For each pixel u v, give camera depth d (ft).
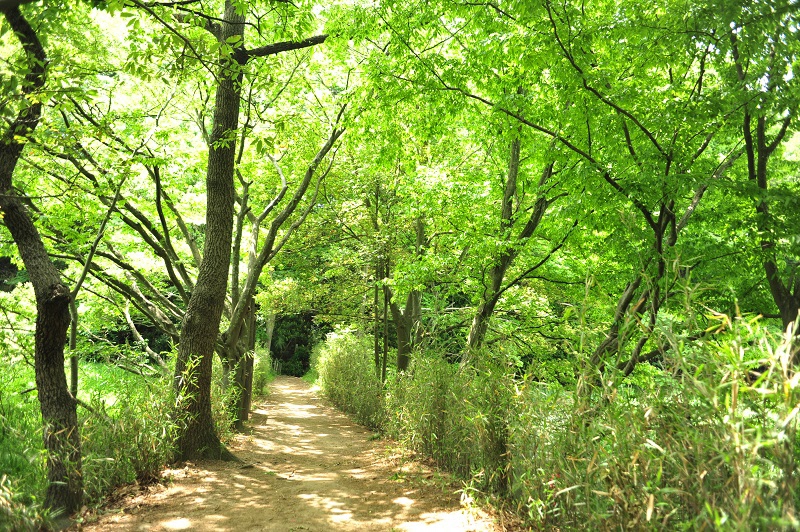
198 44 16.46
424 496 18.54
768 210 19.21
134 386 21.36
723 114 18.26
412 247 46.09
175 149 28.96
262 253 35.40
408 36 25.39
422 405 24.25
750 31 16.52
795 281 19.97
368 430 40.27
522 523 14.35
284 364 113.70
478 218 31.78
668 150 18.90
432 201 32.91
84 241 25.52
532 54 20.12
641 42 18.97
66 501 14.48
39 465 15.98
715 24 17.24
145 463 18.86
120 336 57.00
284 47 25.68
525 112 23.58
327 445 32.42
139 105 30.48
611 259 28.45
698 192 22.84
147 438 19.01
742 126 19.81
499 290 32.14
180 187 32.78
